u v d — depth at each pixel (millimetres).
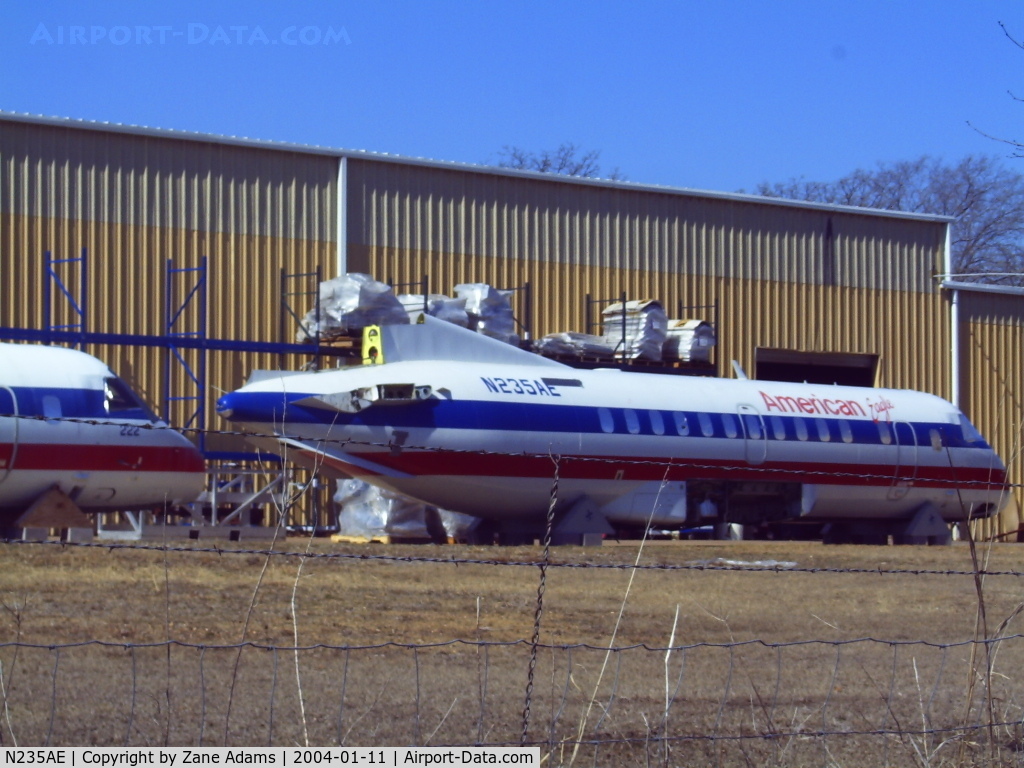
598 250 42719
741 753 9977
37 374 25234
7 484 24531
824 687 12422
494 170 40875
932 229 49156
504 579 20062
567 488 30125
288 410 27547
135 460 25891
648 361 38938
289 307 37375
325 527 35562
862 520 37281
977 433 37781
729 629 14891
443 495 29125
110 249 35000
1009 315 50406
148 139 35750
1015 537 48062
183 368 35375
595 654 13695
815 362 47031
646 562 23578
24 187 34000
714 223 44938
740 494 34250
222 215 36656
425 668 12539
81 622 14242
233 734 9656
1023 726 10891
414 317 34594
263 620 14938
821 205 46812
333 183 38375
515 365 31250
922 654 14523
